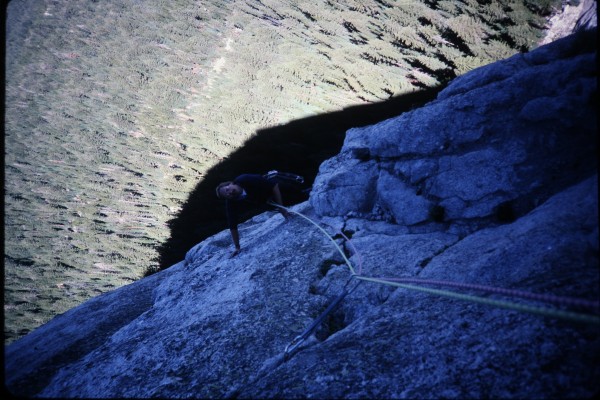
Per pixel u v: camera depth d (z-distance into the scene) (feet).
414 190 12.17
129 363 9.65
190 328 10.16
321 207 15.12
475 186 10.53
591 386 4.14
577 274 5.70
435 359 5.76
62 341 14.11
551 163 9.30
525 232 7.72
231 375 7.93
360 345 6.95
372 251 11.30
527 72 10.07
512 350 5.15
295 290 10.62
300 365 7.11
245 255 14.03
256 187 13.91
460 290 7.18
